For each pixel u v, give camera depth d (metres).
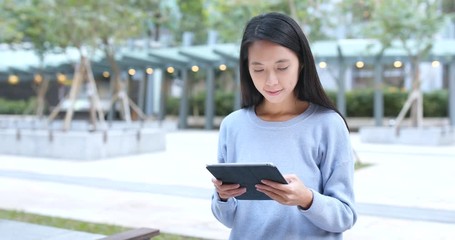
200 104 24.88
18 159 10.91
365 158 11.21
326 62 19.09
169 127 21.59
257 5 11.68
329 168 1.70
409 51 14.16
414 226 4.96
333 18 18.12
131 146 12.09
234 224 1.78
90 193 6.79
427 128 15.12
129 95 24.00
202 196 6.61
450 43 17.81
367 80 24.39
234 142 1.82
